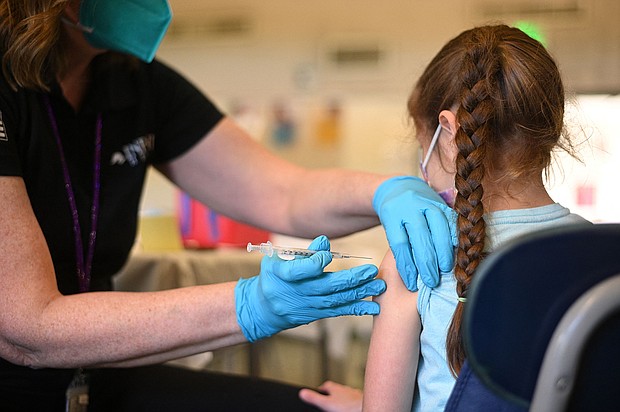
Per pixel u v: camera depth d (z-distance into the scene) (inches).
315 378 101.4
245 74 172.1
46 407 52.6
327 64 167.2
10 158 47.1
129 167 59.5
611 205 142.2
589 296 29.2
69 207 54.0
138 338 45.4
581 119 57.2
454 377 39.4
